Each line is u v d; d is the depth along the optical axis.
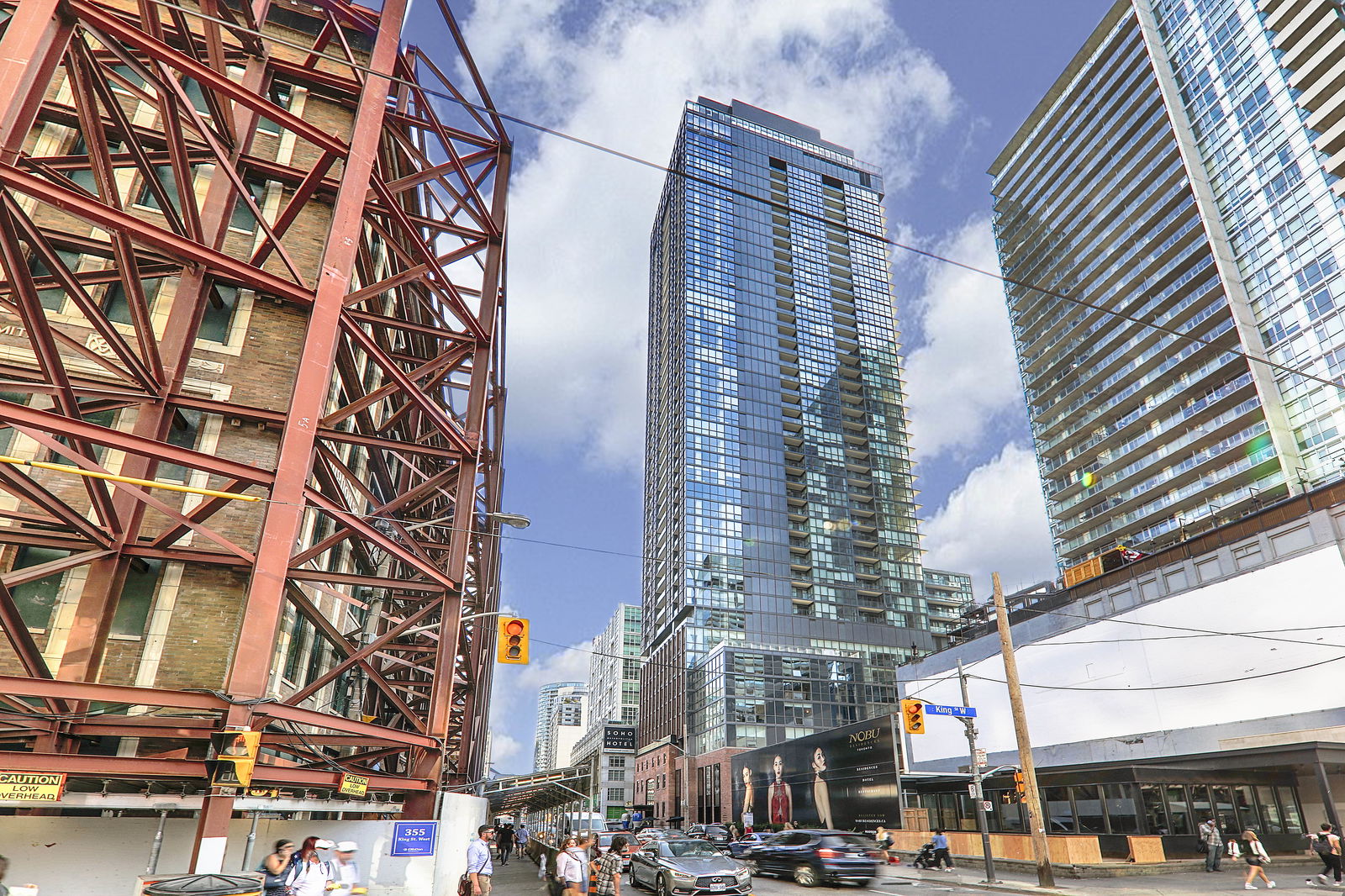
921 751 51.41
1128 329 84.19
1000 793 33.22
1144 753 35.66
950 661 50.78
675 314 128.88
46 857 11.14
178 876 9.32
